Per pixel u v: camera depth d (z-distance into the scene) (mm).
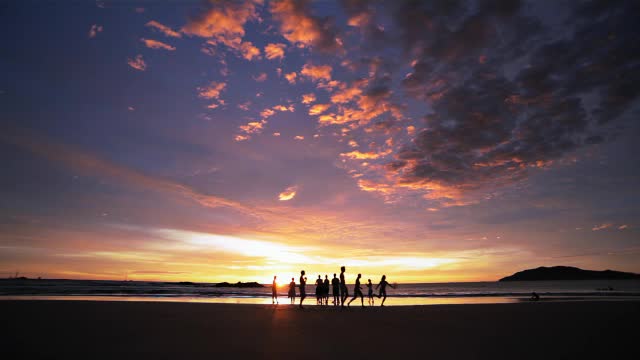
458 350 7781
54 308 17047
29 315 14148
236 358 6961
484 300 35125
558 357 7160
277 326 11500
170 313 15586
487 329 10969
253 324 11992
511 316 14844
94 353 7363
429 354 7375
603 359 7012
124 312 15773
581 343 8656
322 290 21734
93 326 11312
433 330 10734
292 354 7320
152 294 46438
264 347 8023
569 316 14766
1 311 15492
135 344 8336
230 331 10398
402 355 7262
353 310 17734
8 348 7801
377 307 19922
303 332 10242
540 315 15188
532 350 7812
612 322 12812
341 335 9719
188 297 40094
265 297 43938
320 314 15523
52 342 8531
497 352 7590
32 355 7156
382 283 20156
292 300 22656
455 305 20906
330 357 7062
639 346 8328
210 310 17125
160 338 9148
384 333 10102
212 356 7129
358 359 6891
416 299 38812
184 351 7582
